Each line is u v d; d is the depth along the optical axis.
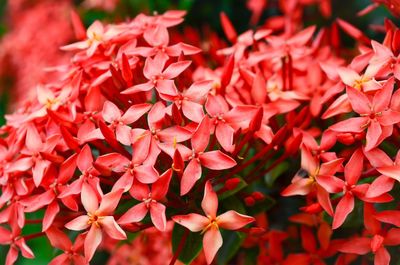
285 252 0.41
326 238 0.37
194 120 0.35
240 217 0.34
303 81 0.41
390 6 0.39
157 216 0.34
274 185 0.41
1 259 0.56
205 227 0.34
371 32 0.53
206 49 0.49
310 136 0.36
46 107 0.38
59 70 0.41
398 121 0.34
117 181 0.34
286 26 0.49
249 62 0.40
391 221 0.34
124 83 0.37
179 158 0.34
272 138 0.36
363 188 0.34
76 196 0.36
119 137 0.35
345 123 0.34
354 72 0.36
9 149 0.38
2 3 0.75
